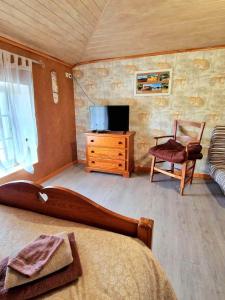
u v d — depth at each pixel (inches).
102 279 26.8
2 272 27.1
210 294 50.2
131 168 136.6
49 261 27.5
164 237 71.3
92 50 124.3
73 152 157.8
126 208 91.9
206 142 123.2
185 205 93.9
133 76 131.0
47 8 78.6
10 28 83.4
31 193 43.7
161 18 91.0
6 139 91.7
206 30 97.6
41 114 117.6
